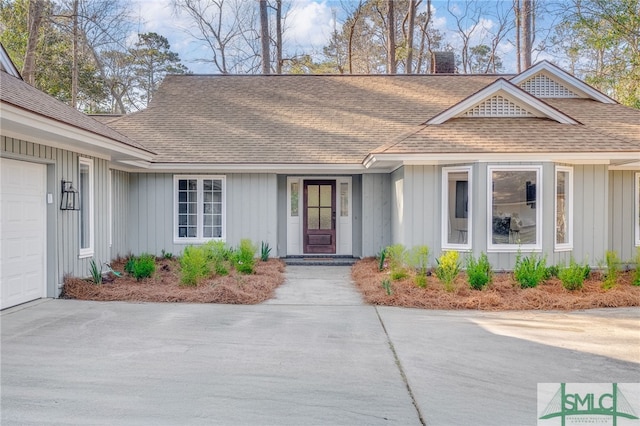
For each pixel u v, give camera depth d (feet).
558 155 30.48
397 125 44.24
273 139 42.14
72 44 74.38
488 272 27.96
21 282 24.30
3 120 19.16
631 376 14.73
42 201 25.85
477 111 34.83
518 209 31.17
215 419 11.65
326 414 11.95
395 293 26.22
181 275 29.63
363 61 94.17
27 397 12.88
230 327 20.48
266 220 40.86
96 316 22.13
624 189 36.94
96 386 13.69
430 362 15.96
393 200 39.81
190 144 40.93
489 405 12.55
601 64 60.23
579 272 27.40
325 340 18.57
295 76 52.19
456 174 32.50
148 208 40.83
